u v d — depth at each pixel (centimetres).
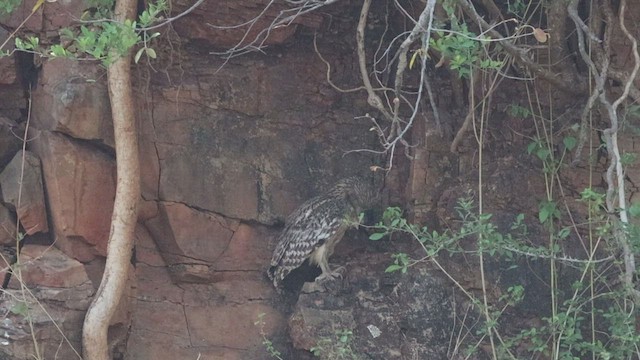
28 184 1306
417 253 1382
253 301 1384
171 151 1367
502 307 1352
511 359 1270
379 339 1328
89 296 1275
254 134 1416
